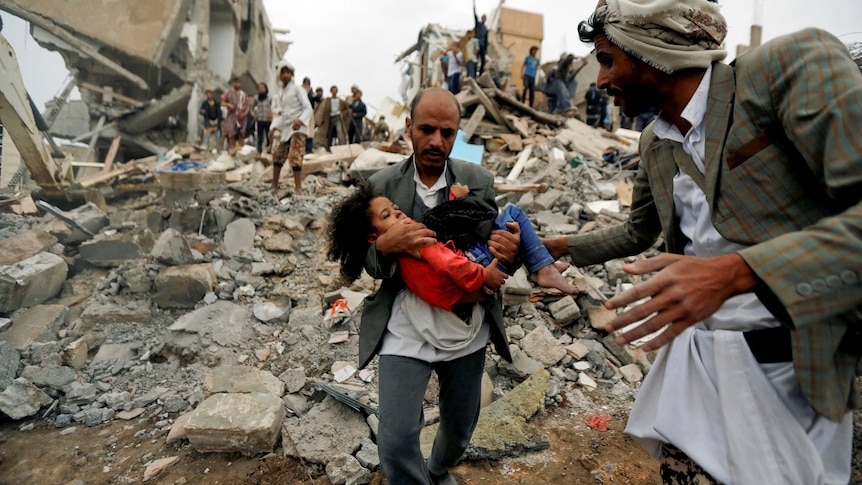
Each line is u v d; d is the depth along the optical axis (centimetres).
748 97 102
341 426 262
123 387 311
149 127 1484
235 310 371
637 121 1216
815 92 90
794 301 81
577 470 237
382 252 162
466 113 1038
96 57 1148
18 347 333
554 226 517
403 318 176
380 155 688
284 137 603
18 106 560
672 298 87
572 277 394
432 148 169
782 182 99
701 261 89
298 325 360
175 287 385
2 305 359
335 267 442
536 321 362
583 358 333
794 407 104
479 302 177
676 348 121
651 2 110
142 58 1208
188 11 1402
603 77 127
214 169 766
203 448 249
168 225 512
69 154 712
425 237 157
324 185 686
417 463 167
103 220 521
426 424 268
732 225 106
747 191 103
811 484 99
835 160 85
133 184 798
